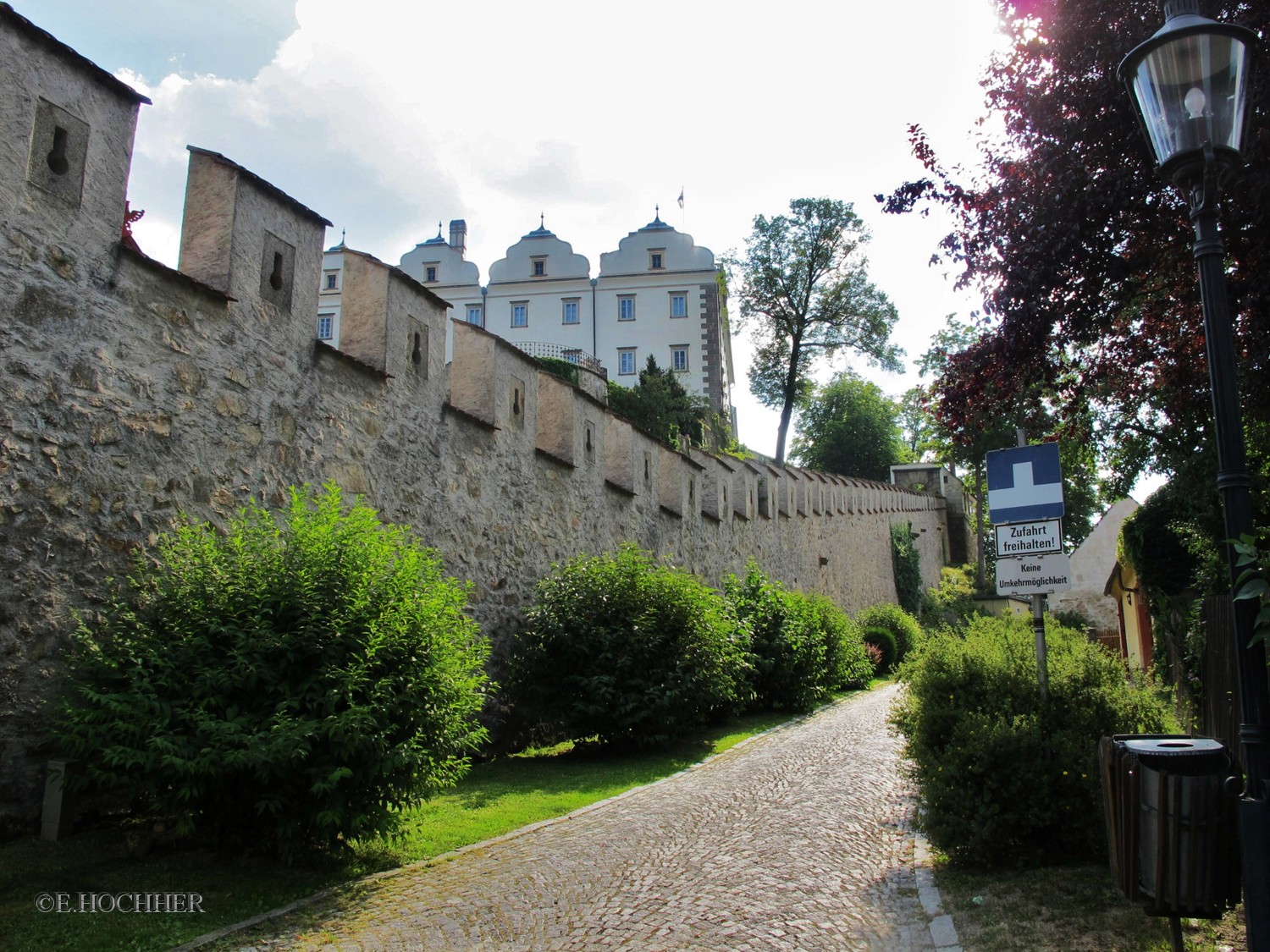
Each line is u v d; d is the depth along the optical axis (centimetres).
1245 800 344
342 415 926
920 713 667
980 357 849
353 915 520
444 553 1078
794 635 1677
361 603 625
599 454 1512
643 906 538
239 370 795
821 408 6291
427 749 626
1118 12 762
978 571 4688
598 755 1148
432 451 1073
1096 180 748
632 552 1256
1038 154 805
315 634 604
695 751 1188
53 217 635
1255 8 675
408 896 557
